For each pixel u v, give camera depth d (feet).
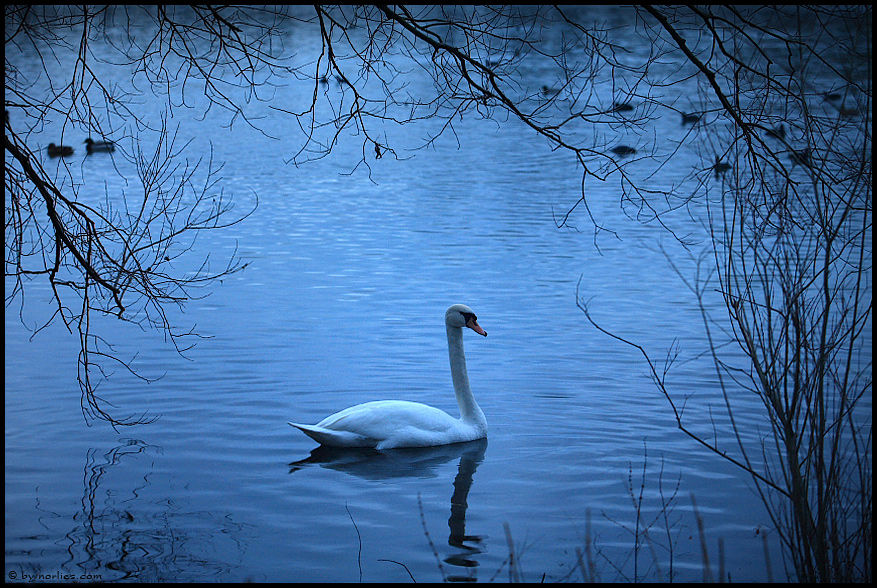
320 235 71.00
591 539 24.06
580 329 46.70
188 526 24.80
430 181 97.09
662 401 35.83
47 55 141.08
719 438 31.73
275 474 29.07
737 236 67.72
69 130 126.93
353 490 27.71
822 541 17.95
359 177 99.60
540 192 89.97
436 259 63.10
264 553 23.21
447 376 39.73
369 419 31.89
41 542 23.66
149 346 43.24
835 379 19.07
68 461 29.68
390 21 25.44
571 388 37.76
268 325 47.14
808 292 42.11
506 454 31.04
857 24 19.77
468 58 24.76
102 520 25.13
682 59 112.98
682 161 105.19
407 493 27.48
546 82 150.10
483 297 53.31
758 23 22.77
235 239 69.26
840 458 19.34
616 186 92.32
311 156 113.70
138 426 33.12
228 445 31.58
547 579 21.76
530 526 24.98
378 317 48.85
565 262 62.23
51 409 34.58
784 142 21.91
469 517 25.62
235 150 117.39
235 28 25.26
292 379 38.68
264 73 181.16
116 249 62.90
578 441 31.99
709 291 52.90
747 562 22.57
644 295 53.21
